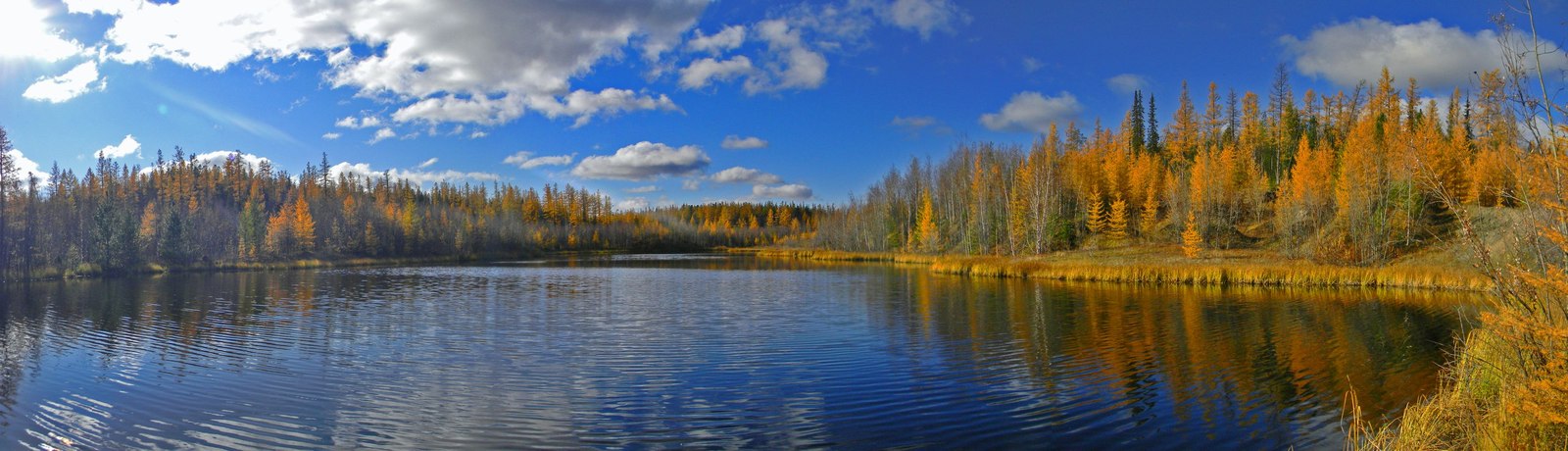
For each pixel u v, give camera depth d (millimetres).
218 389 15695
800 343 21641
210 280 51531
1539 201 7250
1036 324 26000
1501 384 9016
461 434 12664
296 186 143875
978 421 13469
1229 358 19266
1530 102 7102
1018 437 12516
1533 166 7293
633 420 13570
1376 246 52000
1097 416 13758
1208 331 24078
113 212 68750
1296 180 66000
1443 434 9531
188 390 15594
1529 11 7059
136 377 16812
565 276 56906
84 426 12992
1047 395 15242
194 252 73062
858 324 26047
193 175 126312
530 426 13180
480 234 128125
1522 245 7762
